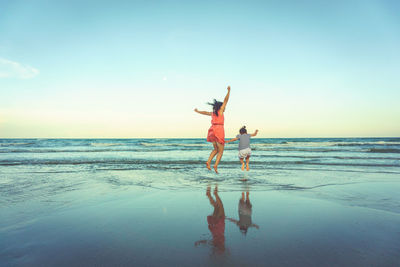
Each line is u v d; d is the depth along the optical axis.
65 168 7.76
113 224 2.44
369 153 15.08
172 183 5.06
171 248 1.85
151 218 2.64
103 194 3.96
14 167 8.02
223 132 5.82
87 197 3.73
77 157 12.24
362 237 2.08
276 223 2.47
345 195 3.89
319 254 1.75
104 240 2.02
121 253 1.77
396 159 11.10
